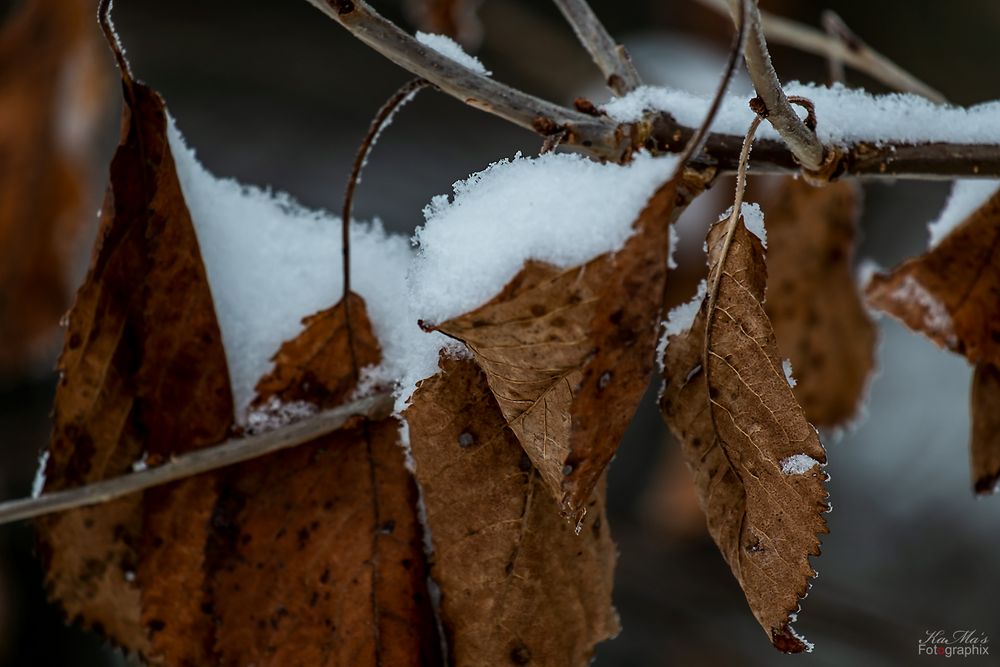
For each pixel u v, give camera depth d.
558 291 0.55
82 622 0.62
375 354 0.60
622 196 0.55
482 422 0.58
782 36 0.68
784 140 0.57
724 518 0.57
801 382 0.69
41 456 0.61
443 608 0.58
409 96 0.59
